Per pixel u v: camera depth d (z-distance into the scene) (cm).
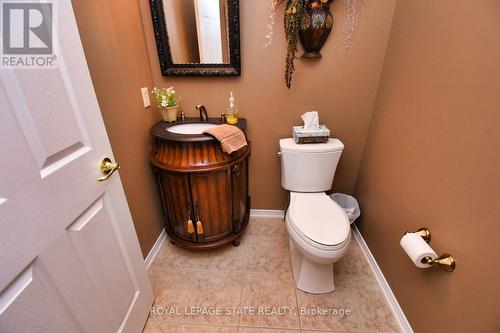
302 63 147
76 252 72
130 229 103
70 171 68
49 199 62
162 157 135
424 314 106
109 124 112
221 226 155
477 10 79
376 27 136
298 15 128
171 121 152
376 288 142
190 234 154
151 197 157
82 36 93
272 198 196
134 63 132
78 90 71
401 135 123
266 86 155
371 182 157
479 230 78
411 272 115
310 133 149
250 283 145
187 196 139
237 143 133
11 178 52
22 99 54
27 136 56
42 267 61
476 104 79
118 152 120
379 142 146
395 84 130
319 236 119
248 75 152
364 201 167
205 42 143
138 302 113
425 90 105
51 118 62
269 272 152
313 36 134
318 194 159
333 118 162
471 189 81
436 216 98
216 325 123
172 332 120
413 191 113
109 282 89
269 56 146
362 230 171
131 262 105
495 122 72
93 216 80
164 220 162
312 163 154
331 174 159
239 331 121
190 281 147
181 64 148
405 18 121
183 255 166
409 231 116
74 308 71
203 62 148
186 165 130
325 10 130
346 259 162
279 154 163
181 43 144
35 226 58
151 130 137
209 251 169
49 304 63
